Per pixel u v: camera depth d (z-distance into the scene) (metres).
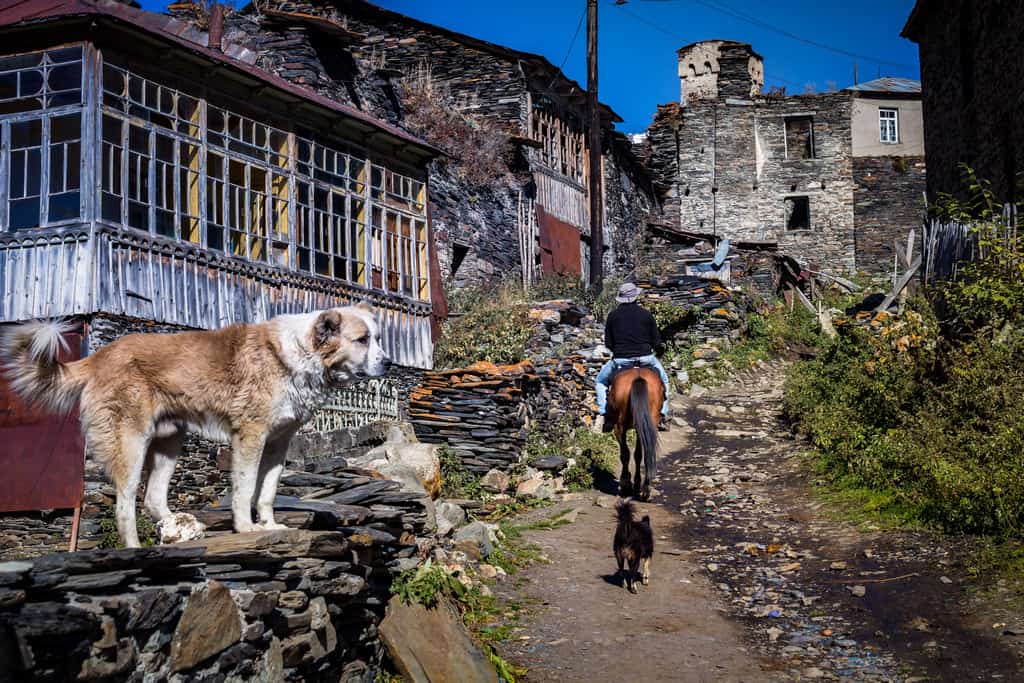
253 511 5.89
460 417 13.35
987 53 17.45
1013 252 11.39
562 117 30.88
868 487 10.97
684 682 6.50
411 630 6.50
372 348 5.73
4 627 3.44
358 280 17.03
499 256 25.56
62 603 3.80
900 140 42.03
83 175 11.59
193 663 4.46
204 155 13.51
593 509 11.81
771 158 42.56
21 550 11.28
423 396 13.73
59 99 11.91
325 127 16.31
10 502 11.35
